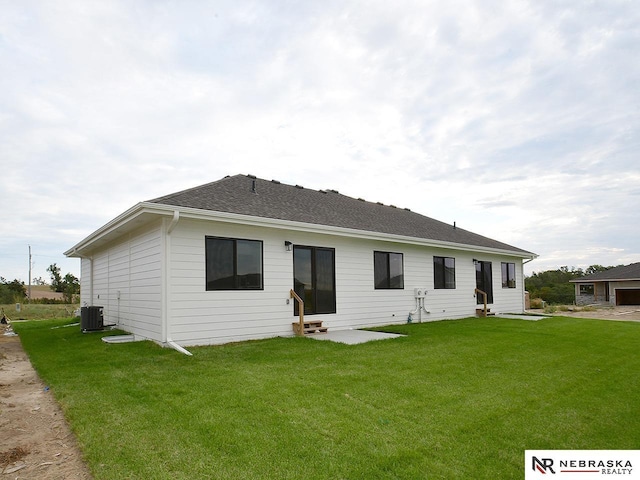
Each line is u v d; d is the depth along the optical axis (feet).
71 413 13.60
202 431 12.12
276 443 11.41
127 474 9.58
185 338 27.30
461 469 10.43
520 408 15.23
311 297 35.60
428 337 32.48
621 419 14.80
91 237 39.04
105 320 42.57
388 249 43.14
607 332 38.81
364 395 16.03
